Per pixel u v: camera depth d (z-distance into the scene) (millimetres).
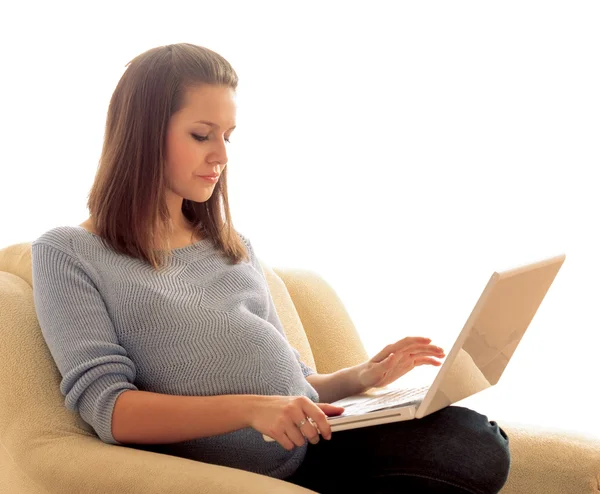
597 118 2834
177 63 1372
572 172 2889
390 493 1258
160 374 1304
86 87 3250
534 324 3018
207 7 3256
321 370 1838
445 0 2988
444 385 1167
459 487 1223
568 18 2830
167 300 1315
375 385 1527
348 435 1334
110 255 1334
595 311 2928
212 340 1315
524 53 2898
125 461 1155
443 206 3096
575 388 2979
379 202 3193
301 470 1398
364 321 3279
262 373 1334
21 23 3232
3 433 1272
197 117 1368
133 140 1362
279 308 1775
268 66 3252
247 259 1540
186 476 1101
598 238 2891
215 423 1196
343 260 3277
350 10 3133
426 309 3188
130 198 1354
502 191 2994
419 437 1259
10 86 3234
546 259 1326
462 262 3100
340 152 3217
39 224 3262
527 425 1588
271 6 3223
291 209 3318
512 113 2939
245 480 1080
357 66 3146
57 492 1182
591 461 1473
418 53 3051
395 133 3125
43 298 1293
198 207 1498
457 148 3039
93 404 1233
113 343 1276
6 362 1308
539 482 1499
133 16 3240
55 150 3258
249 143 3324
